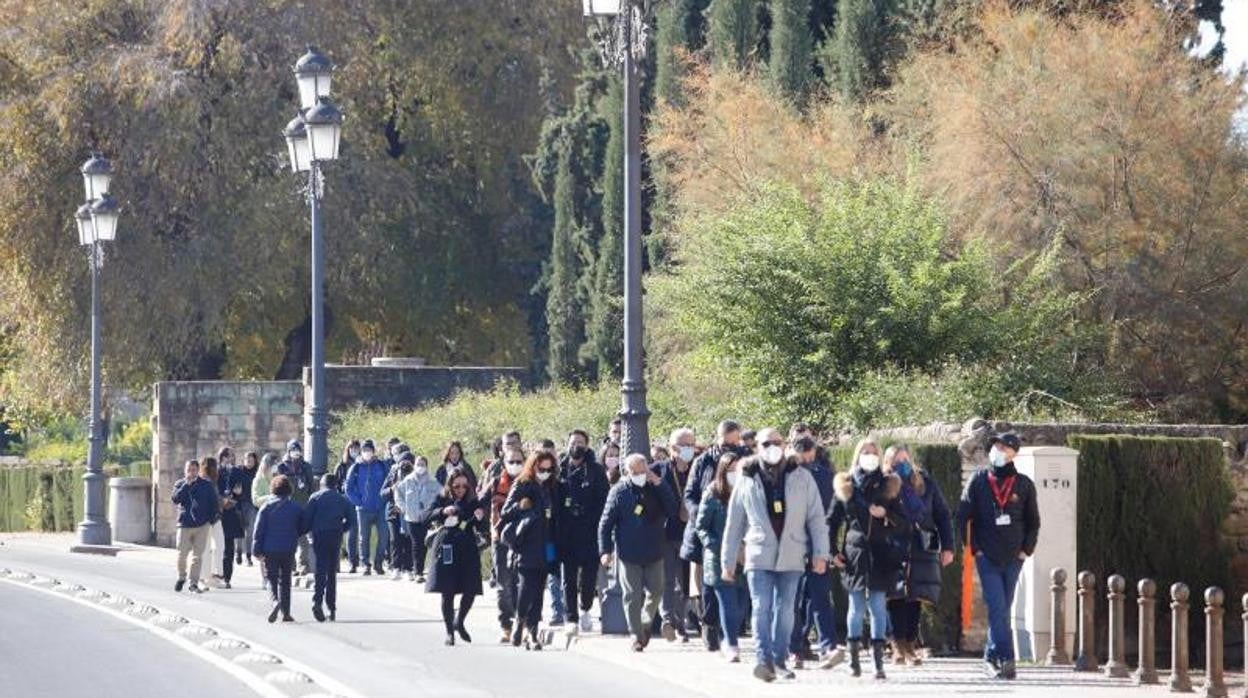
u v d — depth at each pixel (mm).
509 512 72688
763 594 58375
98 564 134125
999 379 90312
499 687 61094
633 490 67875
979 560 60125
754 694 55781
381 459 115375
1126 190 103375
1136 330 102062
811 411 90750
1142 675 58625
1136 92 104062
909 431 75000
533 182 181875
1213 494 70750
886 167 112062
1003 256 101625
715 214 108625
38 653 72062
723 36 130875
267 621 86625
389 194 179750
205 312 174500
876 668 59125
